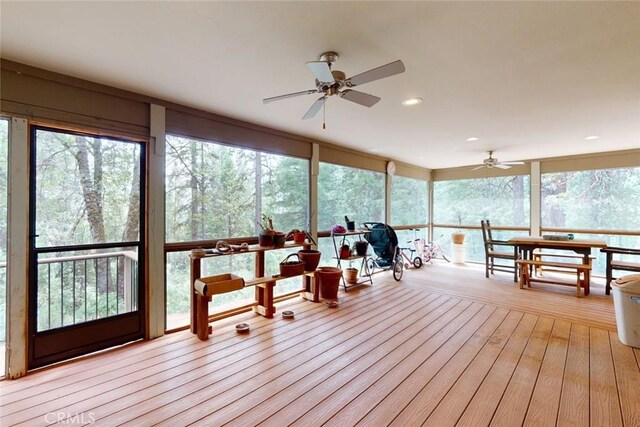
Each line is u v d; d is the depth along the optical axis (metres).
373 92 2.79
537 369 2.35
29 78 2.32
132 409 1.90
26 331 2.32
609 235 5.42
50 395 2.04
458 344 2.79
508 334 3.01
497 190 6.82
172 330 3.10
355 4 1.60
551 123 3.72
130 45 2.03
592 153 5.52
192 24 1.79
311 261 3.97
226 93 2.87
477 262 7.01
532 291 4.56
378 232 5.29
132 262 2.93
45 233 2.46
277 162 4.26
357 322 3.35
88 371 2.34
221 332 3.09
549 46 1.99
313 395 2.04
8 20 1.74
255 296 3.78
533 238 5.10
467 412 1.86
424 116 3.48
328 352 2.65
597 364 2.42
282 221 4.32
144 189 2.95
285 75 2.48
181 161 3.29
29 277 2.36
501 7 1.61
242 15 1.70
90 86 2.58
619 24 1.74
